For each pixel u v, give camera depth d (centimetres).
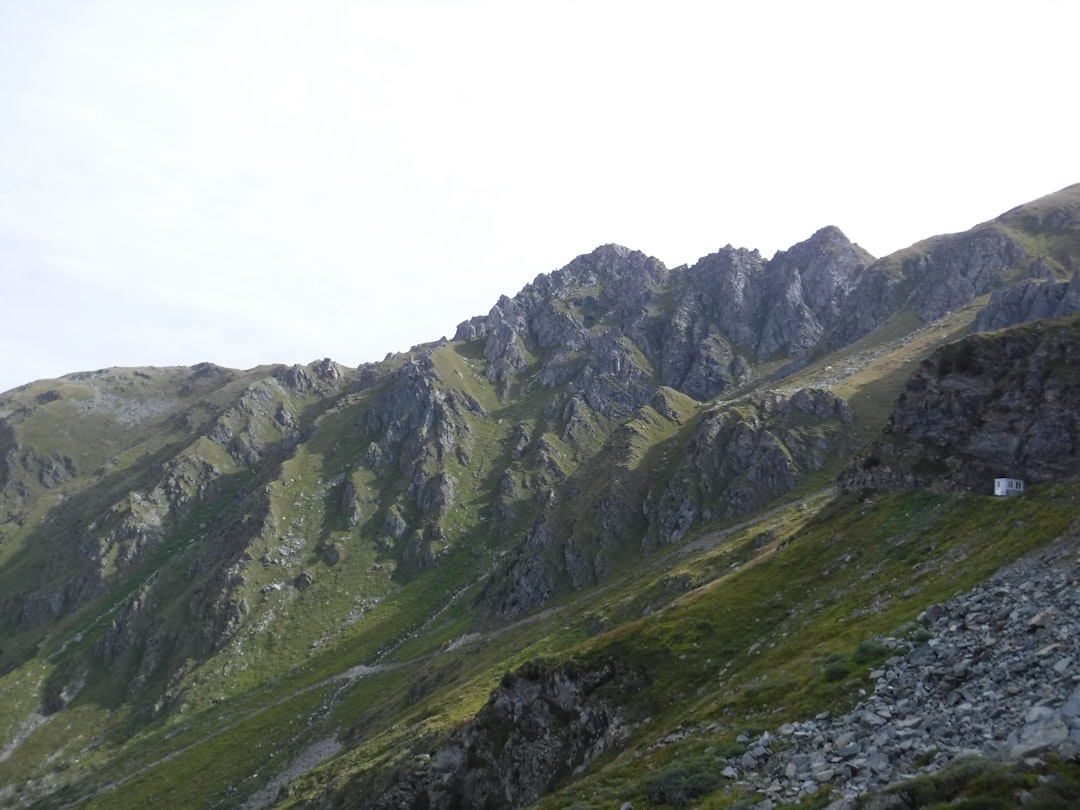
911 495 7525
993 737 2511
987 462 7269
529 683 6731
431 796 6588
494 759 6481
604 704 6053
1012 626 3534
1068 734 2202
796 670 4581
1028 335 8144
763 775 3141
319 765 12700
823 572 6962
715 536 15800
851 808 2327
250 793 14050
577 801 3897
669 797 3297
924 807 2122
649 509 19238
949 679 3192
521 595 18100
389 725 12731
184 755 17612
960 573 5000
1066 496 5800
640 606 11438
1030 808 1888
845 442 18362
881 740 2862
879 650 4066
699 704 5269
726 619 6669
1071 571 3941
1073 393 7075
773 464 17925
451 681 13388
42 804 17562
